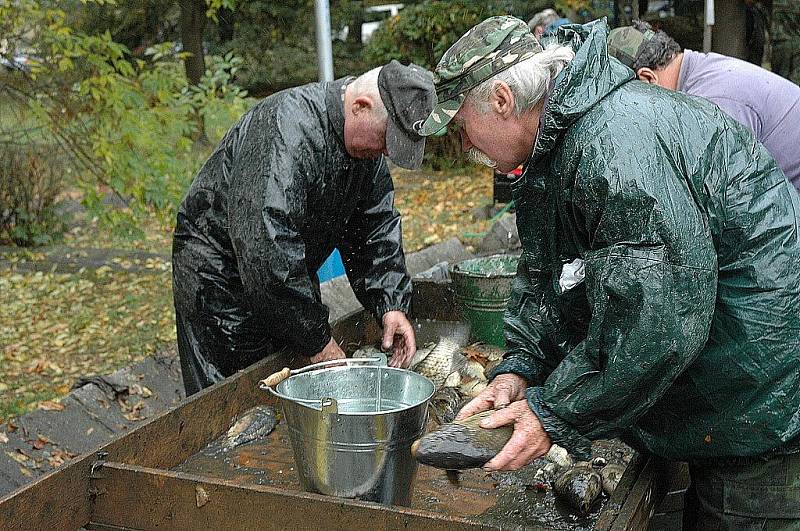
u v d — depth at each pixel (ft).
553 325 6.84
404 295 10.34
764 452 6.15
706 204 5.60
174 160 20.58
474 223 30.66
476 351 10.28
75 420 12.73
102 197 22.11
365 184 10.09
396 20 40.73
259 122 9.05
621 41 9.80
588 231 5.64
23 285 25.36
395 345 10.16
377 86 8.83
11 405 16.20
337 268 15.07
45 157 29.25
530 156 6.03
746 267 5.73
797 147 9.19
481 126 5.98
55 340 20.56
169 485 6.05
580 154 5.47
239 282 9.88
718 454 6.25
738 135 5.83
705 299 5.30
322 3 14.85
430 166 43.14
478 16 39.65
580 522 6.74
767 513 6.30
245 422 8.39
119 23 35.47
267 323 9.11
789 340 5.79
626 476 6.30
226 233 9.71
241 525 5.88
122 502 6.20
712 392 6.04
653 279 5.19
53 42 19.66
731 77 9.33
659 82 9.74
